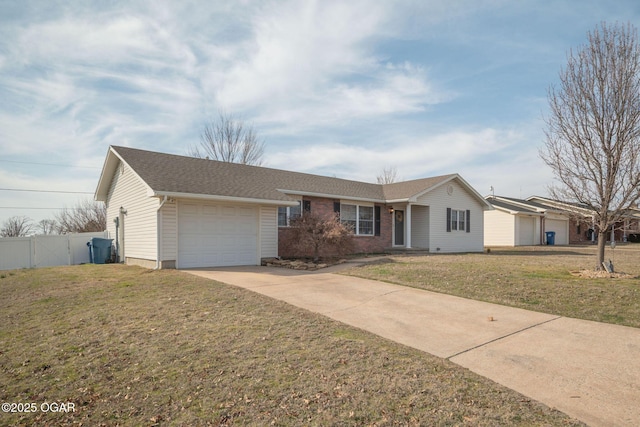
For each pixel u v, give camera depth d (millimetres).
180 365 4070
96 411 3168
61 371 3953
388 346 4754
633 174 9133
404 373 3912
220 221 12523
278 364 4102
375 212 19250
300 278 9812
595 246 28047
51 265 17062
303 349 4555
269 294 7727
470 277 9328
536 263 12742
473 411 3164
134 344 4715
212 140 31250
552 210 29594
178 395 3426
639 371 4039
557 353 4590
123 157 12836
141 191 12953
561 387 3660
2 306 6867
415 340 5062
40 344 4773
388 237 19812
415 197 18422
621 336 5199
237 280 9375
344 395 3416
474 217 22375
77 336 5059
